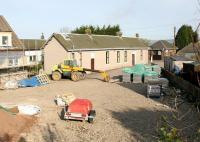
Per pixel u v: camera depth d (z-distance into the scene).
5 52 39.28
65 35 45.72
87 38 50.34
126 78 38.94
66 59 42.12
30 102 26.25
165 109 23.73
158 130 7.94
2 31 39.28
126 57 59.28
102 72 39.84
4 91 32.16
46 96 29.17
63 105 24.83
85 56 47.31
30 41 63.62
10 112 20.72
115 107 24.80
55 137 17.52
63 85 36.06
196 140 7.59
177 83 32.16
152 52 80.25
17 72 38.69
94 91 32.16
